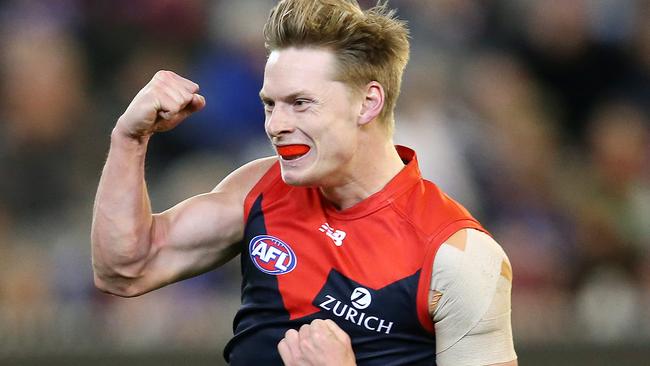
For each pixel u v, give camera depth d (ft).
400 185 32.32
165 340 58.95
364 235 31.86
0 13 84.07
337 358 30.71
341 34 30.63
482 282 31.07
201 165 77.41
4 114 77.20
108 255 32.45
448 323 31.27
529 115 84.58
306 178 30.83
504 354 31.48
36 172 74.59
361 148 31.73
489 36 88.22
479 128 79.25
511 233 75.05
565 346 59.67
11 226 72.13
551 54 88.79
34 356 56.95
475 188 76.64
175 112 31.53
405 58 32.60
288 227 32.68
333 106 30.60
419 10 85.10
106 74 83.30
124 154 32.04
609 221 77.82
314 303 31.86
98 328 58.54
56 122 77.61
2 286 68.03
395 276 31.27
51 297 68.23
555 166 82.28
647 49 90.94
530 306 62.23
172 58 83.82
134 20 85.56
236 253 34.68
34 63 79.36
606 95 89.35
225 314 61.77
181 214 33.68
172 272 33.53
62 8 85.30
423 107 76.69
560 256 75.10
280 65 30.63
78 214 73.36
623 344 60.23
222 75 81.61
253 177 34.12
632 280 75.77
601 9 90.38
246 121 80.94
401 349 31.68
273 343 32.32
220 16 85.40
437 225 31.42
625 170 82.64
